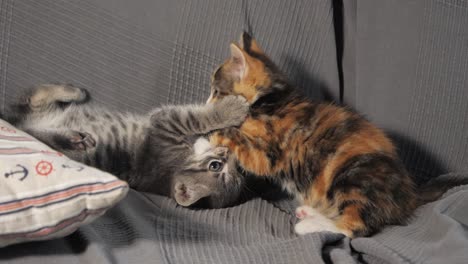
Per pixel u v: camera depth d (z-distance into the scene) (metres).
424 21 0.85
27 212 0.63
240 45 0.84
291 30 0.87
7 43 0.83
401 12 0.85
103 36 0.84
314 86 0.88
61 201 0.64
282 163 0.82
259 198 0.83
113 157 0.85
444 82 0.85
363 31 0.86
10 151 0.65
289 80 0.86
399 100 0.85
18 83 0.84
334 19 0.88
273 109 0.83
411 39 0.85
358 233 0.75
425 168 0.86
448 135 0.85
